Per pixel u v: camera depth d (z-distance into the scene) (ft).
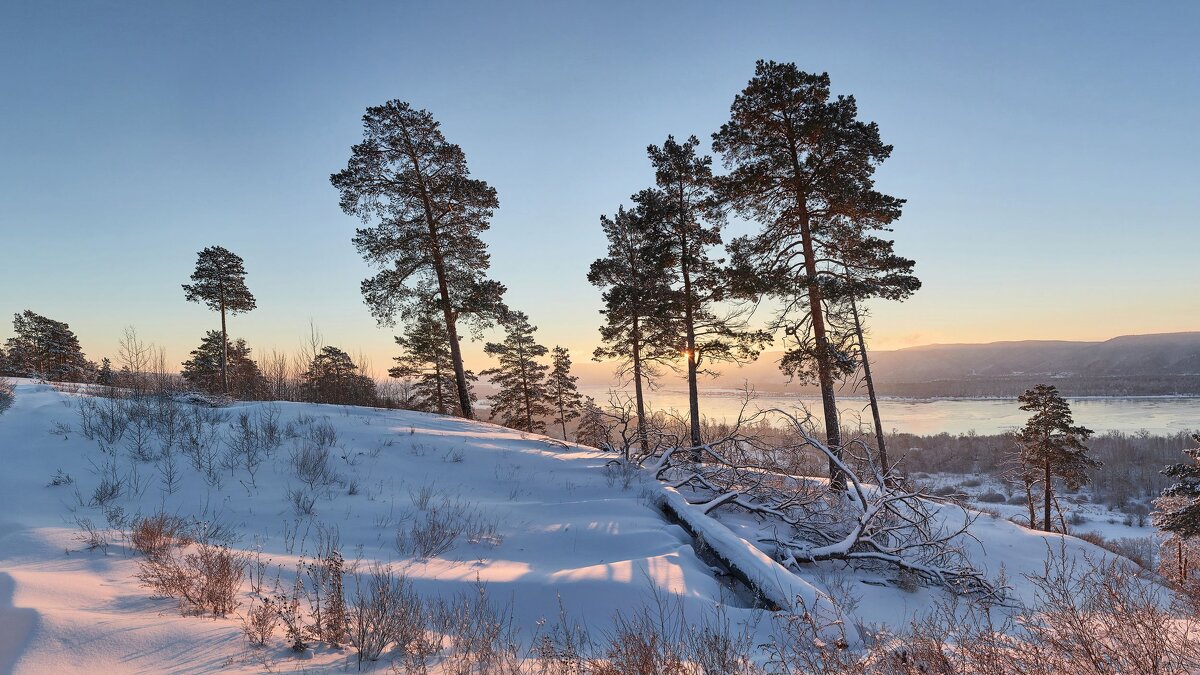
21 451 33.30
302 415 51.60
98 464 33.01
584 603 21.68
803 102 52.65
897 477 42.75
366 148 71.31
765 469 45.50
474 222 76.48
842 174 50.88
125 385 55.88
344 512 31.68
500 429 63.82
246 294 114.73
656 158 63.26
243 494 32.22
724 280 57.62
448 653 15.03
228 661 13.10
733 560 27.81
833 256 52.90
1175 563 67.51
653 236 63.77
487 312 75.46
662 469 45.62
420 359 111.34
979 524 59.36
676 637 18.92
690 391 62.28
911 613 29.04
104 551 21.21
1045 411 98.32
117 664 12.57
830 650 15.69
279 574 21.29
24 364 119.65
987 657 13.61
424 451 45.91
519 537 30.78
